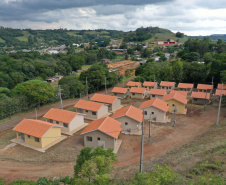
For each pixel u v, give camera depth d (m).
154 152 25.56
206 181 15.19
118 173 20.62
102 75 63.03
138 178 14.42
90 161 15.33
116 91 54.38
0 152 26.80
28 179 20.73
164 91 51.06
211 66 64.00
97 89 64.69
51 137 29.16
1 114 39.31
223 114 38.81
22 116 41.88
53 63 102.62
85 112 39.72
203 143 25.56
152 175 13.90
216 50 105.62
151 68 77.94
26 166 23.30
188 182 15.55
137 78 70.88
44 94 44.94
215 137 27.03
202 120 36.34
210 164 18.78
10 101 41.38
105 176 14.42
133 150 26.38
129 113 32.16
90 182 14.78
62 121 32.75
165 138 29.48
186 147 25.56
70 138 30.64
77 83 56.09
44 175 21.41
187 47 109.06
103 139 26.80
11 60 87.38
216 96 49.91
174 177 13.92
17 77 72.94
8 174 21.73
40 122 29.98
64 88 52.91
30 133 28.16
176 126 33.97
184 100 40.91
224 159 19.64
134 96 54.25
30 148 27.78
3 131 34.22
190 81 68.56
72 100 54.03
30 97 44.62
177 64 71.88
